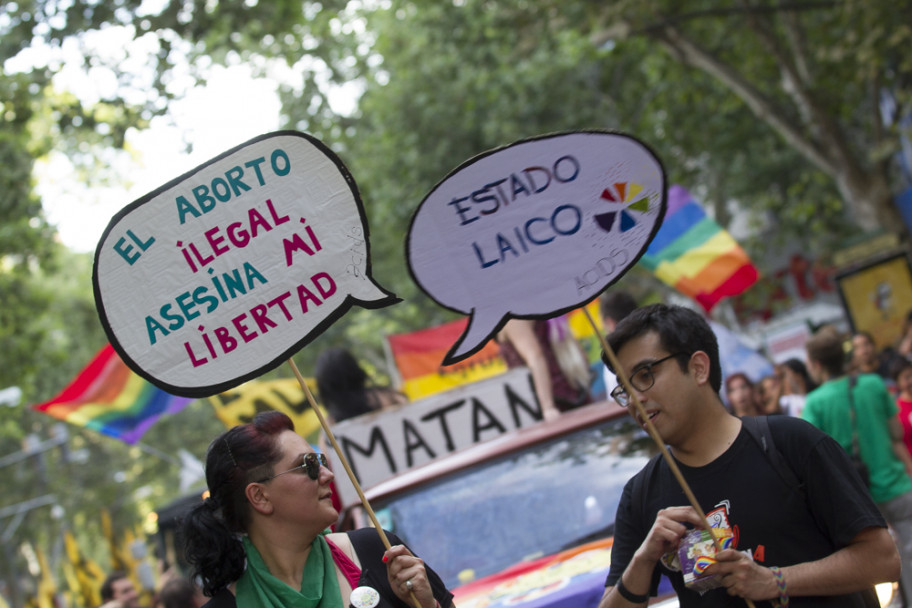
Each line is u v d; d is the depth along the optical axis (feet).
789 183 95.55
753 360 35.50
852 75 69.87
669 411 11.75
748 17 68.85
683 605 12.03
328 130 82.33
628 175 12.27
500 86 86.89
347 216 12.30
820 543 11.45
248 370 12.25
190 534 11.50
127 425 33.40
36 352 96.58
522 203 12.39
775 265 108.88
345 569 11.69
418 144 89.20
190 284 12.28
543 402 27.09
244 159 12.37
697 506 11.51
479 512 19.95
